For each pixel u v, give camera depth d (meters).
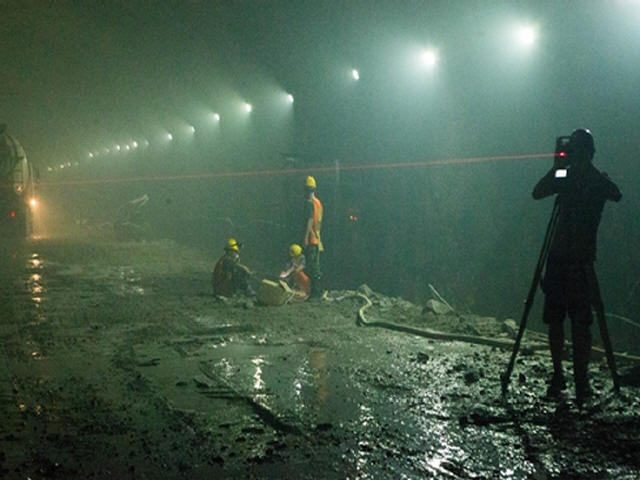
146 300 11.24
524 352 6.93
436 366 6.41
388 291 16.38
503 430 4.51
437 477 3.70
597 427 4.54
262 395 5.44
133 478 3.73
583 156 5.29
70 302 11.07
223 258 11.51
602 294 11.34
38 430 4.62
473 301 14.34
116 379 6.13
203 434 4.52
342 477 3.72
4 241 25.91
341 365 6.52
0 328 8.75
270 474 3.78
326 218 19.45
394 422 4.72
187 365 6.63
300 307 10.23
